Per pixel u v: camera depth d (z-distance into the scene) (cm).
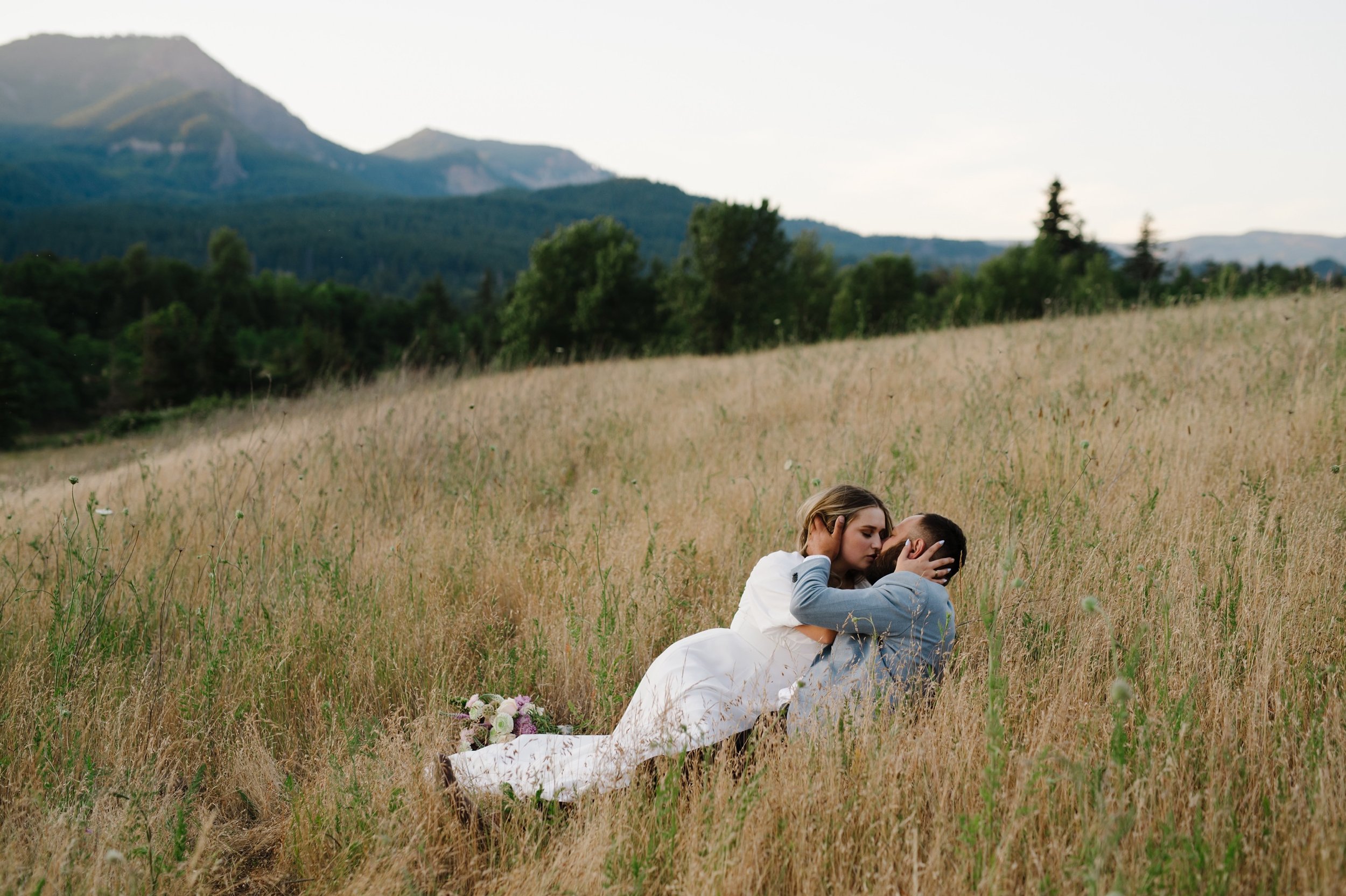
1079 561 400
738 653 329
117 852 230
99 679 369
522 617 454
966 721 274
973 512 473
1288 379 638
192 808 307
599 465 725
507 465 690
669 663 321
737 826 234
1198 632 317
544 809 280
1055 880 213
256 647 395
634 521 551
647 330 4069
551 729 343
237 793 318
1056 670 311
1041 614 366
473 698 350
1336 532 395
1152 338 909
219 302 10900
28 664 368
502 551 514
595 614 421
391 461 697
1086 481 478
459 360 1241
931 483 518
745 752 282
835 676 304
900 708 290
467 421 800
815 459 605
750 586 334
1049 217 6500
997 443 561
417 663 401
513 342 4059
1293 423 536
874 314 4094
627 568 462
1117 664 266
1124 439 536
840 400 831
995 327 1291
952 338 1166
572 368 1376
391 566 490
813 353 1305
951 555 321
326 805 290
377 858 254
